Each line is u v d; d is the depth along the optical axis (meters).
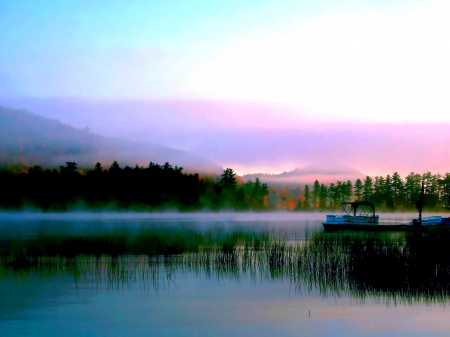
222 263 26.52
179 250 33.69
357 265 23.27
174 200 133.88
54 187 123.88
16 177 130.62
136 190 130.38
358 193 143.50
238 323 15.66
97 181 128.25
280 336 14.56
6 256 29.84
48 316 16.44
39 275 23.23
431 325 15.45
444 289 19.59
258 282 22.02
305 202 166.25
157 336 14.49
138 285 21.28
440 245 28.77
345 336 14.47
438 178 129.38
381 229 52.56
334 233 50.22
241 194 151.12
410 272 21.70
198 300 18.73
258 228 62.06
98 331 14.91
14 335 14.46
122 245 37.38
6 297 18.80
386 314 16.70
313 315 16.61
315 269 23.72
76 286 20.92
